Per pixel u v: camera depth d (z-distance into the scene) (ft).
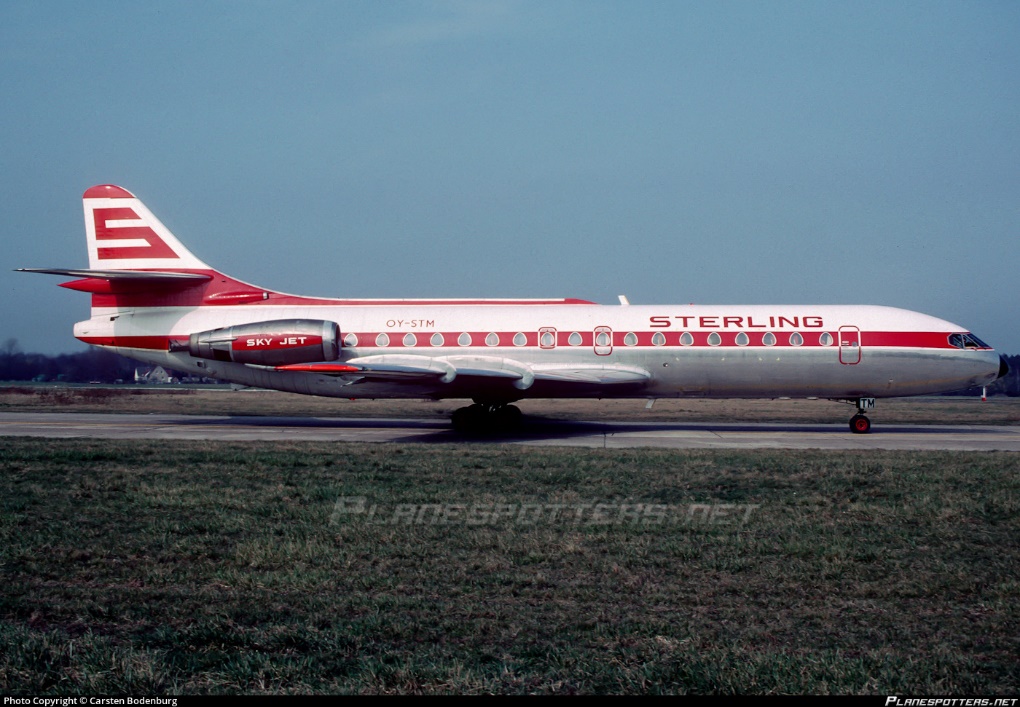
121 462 56.24
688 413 113.09
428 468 53.78
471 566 30.99
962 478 49.75
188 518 38.99
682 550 33.14
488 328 85.66
